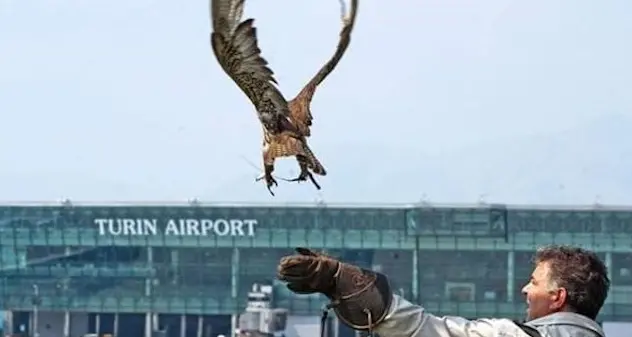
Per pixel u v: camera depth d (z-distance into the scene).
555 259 12.38
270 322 193.25
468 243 188.50
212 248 197.38
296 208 195.00
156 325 199.75
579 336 12.06
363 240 191.75
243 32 10.39
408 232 190.88
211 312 198.50
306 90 10.53
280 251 196.12
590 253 12.41
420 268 191.50
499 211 187.62
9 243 199.88
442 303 190.12
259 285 196.12
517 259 190.38
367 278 11.49
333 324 177.00
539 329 12.05
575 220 188.00
